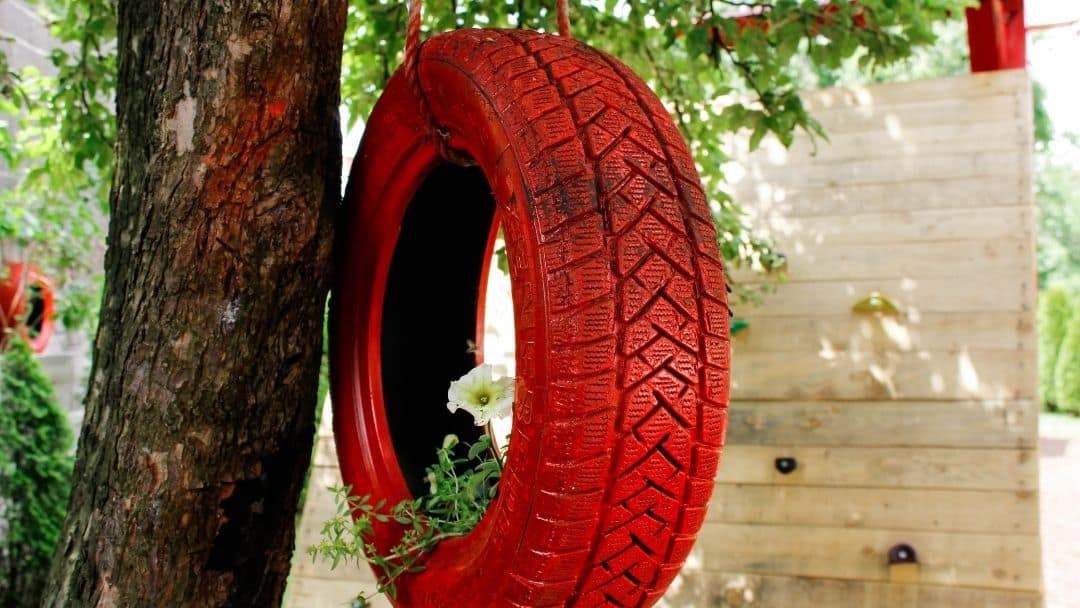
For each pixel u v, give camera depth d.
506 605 1.07
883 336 3.34
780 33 2.50
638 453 0.96
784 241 3.46
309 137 1.40
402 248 1.63
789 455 3.36
